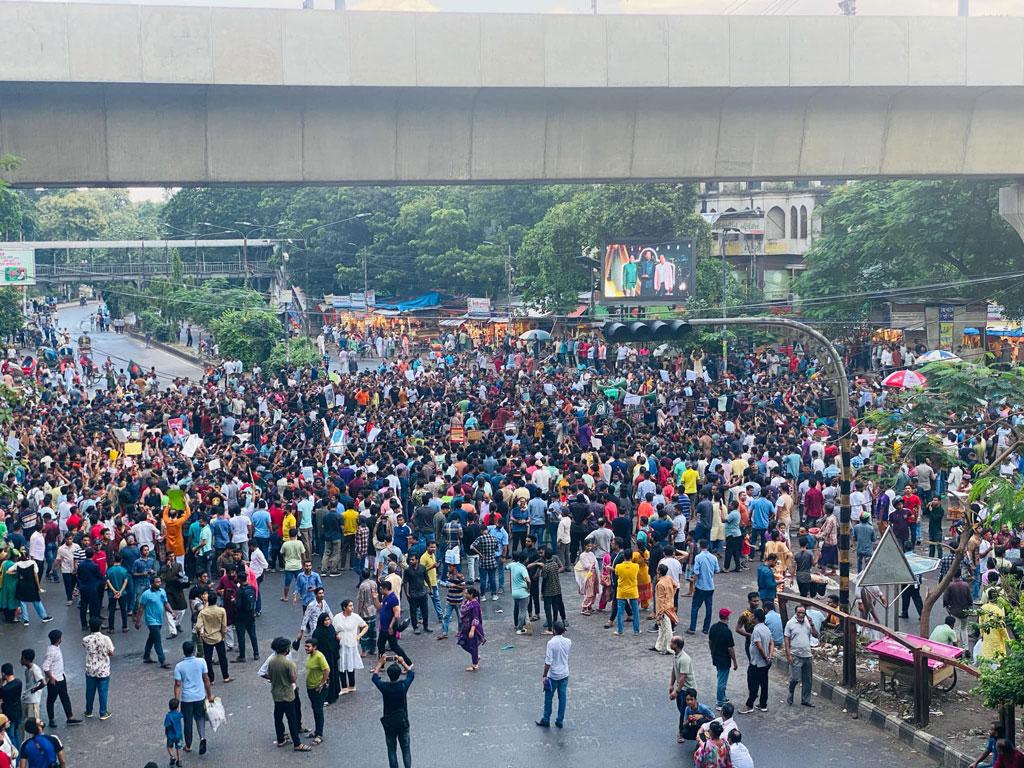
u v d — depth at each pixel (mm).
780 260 82125
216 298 81438
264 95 32938
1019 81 36000
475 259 83562
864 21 35125
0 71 29984
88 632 23125
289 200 111250
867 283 56000
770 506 27750
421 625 23703
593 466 31500
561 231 66250
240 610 21219
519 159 35406
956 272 55625
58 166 32062
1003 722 15188
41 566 26484
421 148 34625
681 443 33469
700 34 34281
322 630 18922
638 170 36281
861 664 20188
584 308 69625
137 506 26078
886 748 17031
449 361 63594
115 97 32156
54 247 99438
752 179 37031
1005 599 17203
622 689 19578
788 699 19047
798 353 57094
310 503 27891
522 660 21250
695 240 61562
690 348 56219
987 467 20359
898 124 37469
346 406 46875
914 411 22125
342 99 33625
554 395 47438
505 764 16500
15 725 16781
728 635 18422
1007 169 38344
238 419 42281
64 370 57625
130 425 41219
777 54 34812
